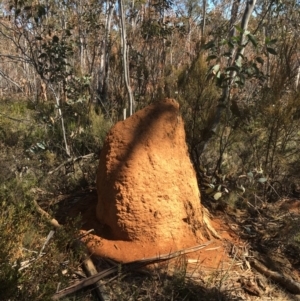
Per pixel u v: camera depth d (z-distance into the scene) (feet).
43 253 9.73
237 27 13.33
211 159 16.70
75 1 30.42
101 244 11.19
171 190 11.43
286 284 10.40
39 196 14.94
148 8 31.65
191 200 11.84
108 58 27.14
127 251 11.03
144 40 28.55
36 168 17.47
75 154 19.40
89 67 30.86
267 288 10.34
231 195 14.29
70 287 9.43
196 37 30.53
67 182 15.99
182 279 9.82
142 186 11.18
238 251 11.64
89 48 33.78
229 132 16.42
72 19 30.60
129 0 32.12
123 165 11.26
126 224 11.25
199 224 11.97
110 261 10.69
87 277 10.00
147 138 11.38
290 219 13.15
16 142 20.83
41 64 19.56
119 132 11.57
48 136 20.15
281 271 11.03
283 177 15.90
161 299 9.53
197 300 9.61
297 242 12.10
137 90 25.59
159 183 11.27
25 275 8.34
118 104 23.35
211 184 13.58
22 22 20.52
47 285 8.11
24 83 38.34
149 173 11.23
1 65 41.63
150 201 11.20
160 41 28.99
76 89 21.93
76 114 21.58
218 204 14.16
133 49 26.11
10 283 7.55
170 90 18.47
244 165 15.61
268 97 14.82
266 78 15.05
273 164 15.51
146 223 11.25
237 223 13.34
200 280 10.23
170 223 11.41
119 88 24.16
